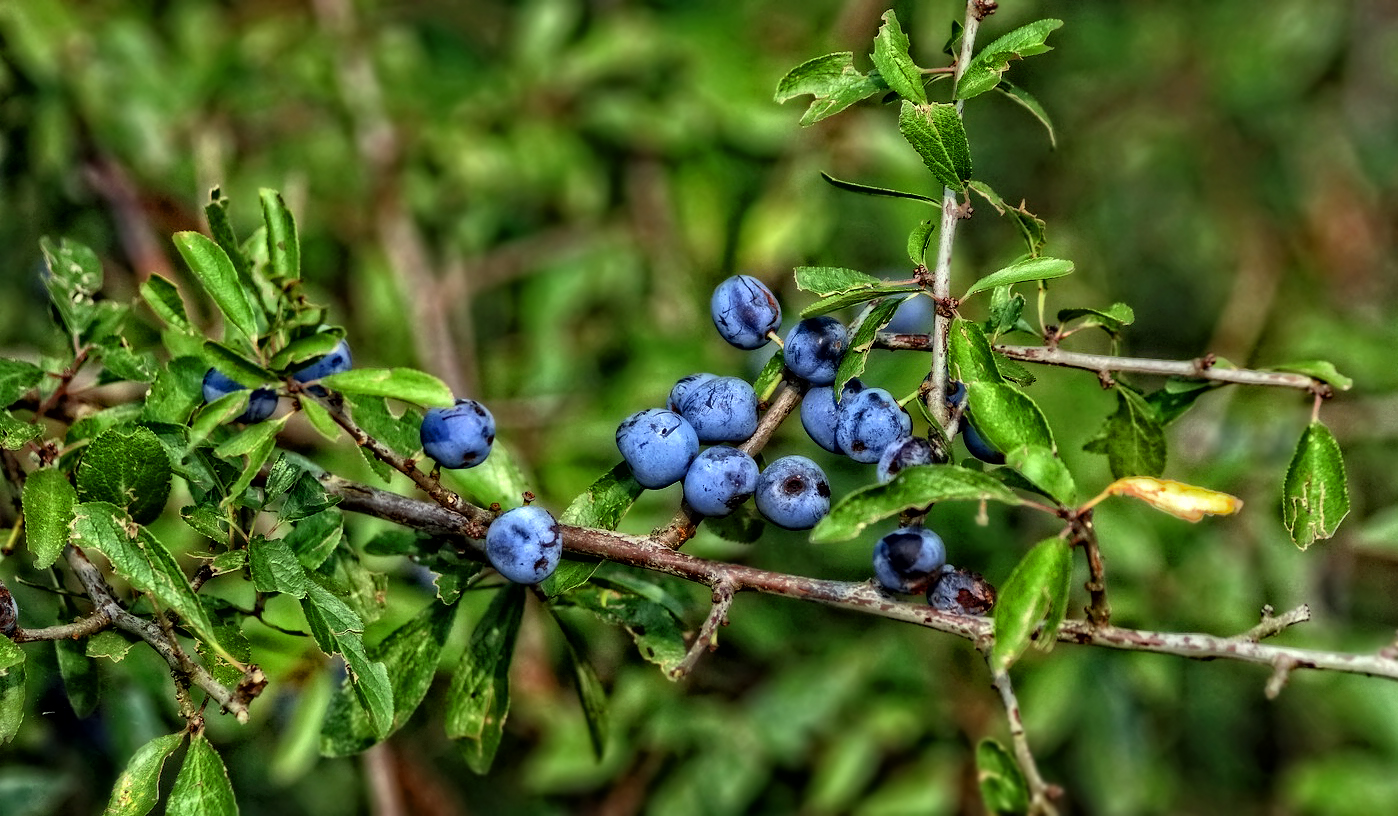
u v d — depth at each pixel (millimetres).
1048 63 6730
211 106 5445
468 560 3139
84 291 3275
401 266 5656
